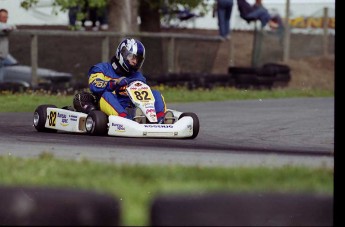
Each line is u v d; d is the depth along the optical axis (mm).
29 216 10438
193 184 16016
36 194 10703
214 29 93812
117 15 63781
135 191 14680
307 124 40062
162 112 31516
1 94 51656
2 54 55625
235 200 10422
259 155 25750
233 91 64250
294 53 91125
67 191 10688
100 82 31359
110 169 18156
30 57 63406
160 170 18047
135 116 30734
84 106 32094
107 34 61719
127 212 12203
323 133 35562
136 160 22828
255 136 33594
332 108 52031
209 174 17531
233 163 22312
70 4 62469
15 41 64250
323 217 10711
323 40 92250
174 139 31000
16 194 10734
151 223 10234
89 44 72438
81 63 70625
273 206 10516
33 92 53469
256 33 82500
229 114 45781
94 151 25422
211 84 65500
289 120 42375
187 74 64312
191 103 55031
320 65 86438
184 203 10250
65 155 23812
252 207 10406
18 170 18062
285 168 18625
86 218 10398
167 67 69750
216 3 80938
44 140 29391
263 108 51312
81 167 18484
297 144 30734
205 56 85625
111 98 31000
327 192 11555
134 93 30969
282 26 88125
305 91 69188
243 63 87125
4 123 37281
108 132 30547
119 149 26281
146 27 75875
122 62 31578
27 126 36125
